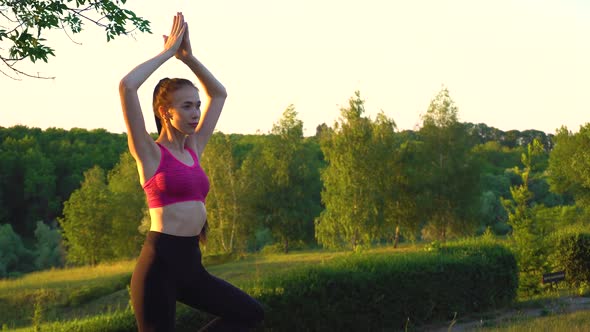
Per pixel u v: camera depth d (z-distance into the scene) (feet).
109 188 207.10
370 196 153.58
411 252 44.70
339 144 157.28
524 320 36.60
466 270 41.50
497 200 215.92
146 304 9.14
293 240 197.26
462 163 161.17
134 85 8.98
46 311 90.27
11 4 27.96
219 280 9.76
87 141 420.36
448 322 39.22
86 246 174.09
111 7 28.91
